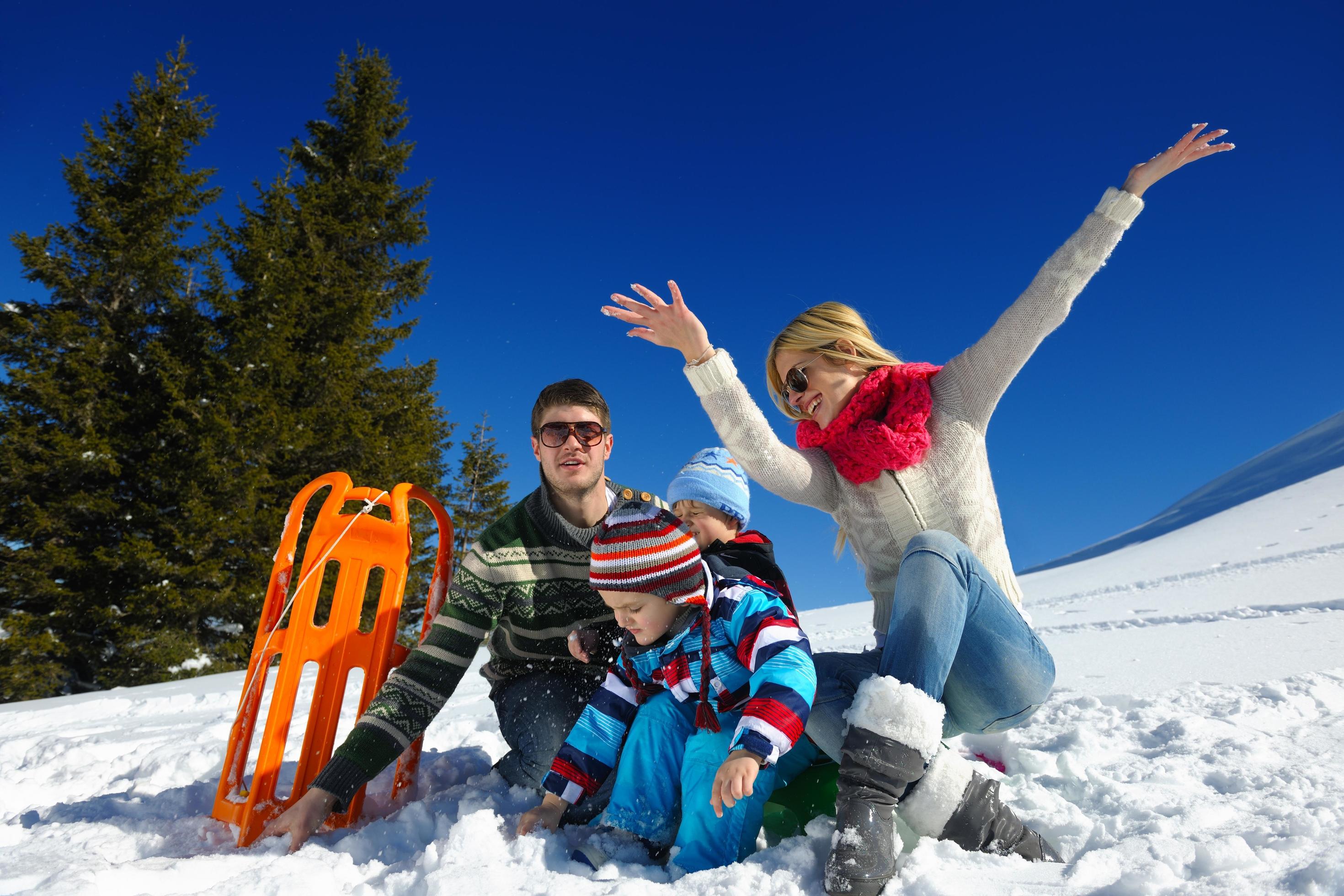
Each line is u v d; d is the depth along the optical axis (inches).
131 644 599.8
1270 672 129.0
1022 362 72.9
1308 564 337.7
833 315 79.7
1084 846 58.4
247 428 656.4
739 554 77.0
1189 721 93.2
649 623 67.4
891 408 75.0
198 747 119.6
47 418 660.1
